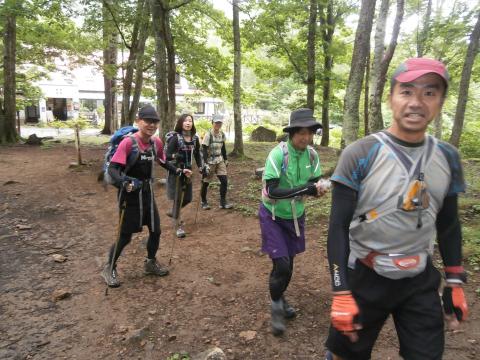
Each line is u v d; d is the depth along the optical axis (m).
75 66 22.41
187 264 4.96
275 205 3.34
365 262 2.01
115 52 24.88
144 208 4.26
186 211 7.45
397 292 1.99
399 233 1.89
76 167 11.41
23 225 6.39
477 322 3.47
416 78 1.72
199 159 6.70
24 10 14.27
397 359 3.03
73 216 7.08
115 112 27.00
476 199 7.41
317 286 4.29
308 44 16.58
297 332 3.44
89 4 14.96
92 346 3.28
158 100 12.44
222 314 3.76
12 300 4.06
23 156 13.84
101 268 4.87
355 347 2.09
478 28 11.49
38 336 3.43
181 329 3.51
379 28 9.96
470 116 23.14
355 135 8.53
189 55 17.14
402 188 1.83
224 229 6.40
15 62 19.53
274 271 3.35
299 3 14.48
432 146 1.86
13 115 18.45
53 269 4.84
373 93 10.16
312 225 6.30
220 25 16.59
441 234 2.04
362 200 1.90
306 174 3.35
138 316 3.73
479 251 4.84
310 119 3.20
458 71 16.34
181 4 12.08
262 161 13.26
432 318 1.94
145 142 4.21
